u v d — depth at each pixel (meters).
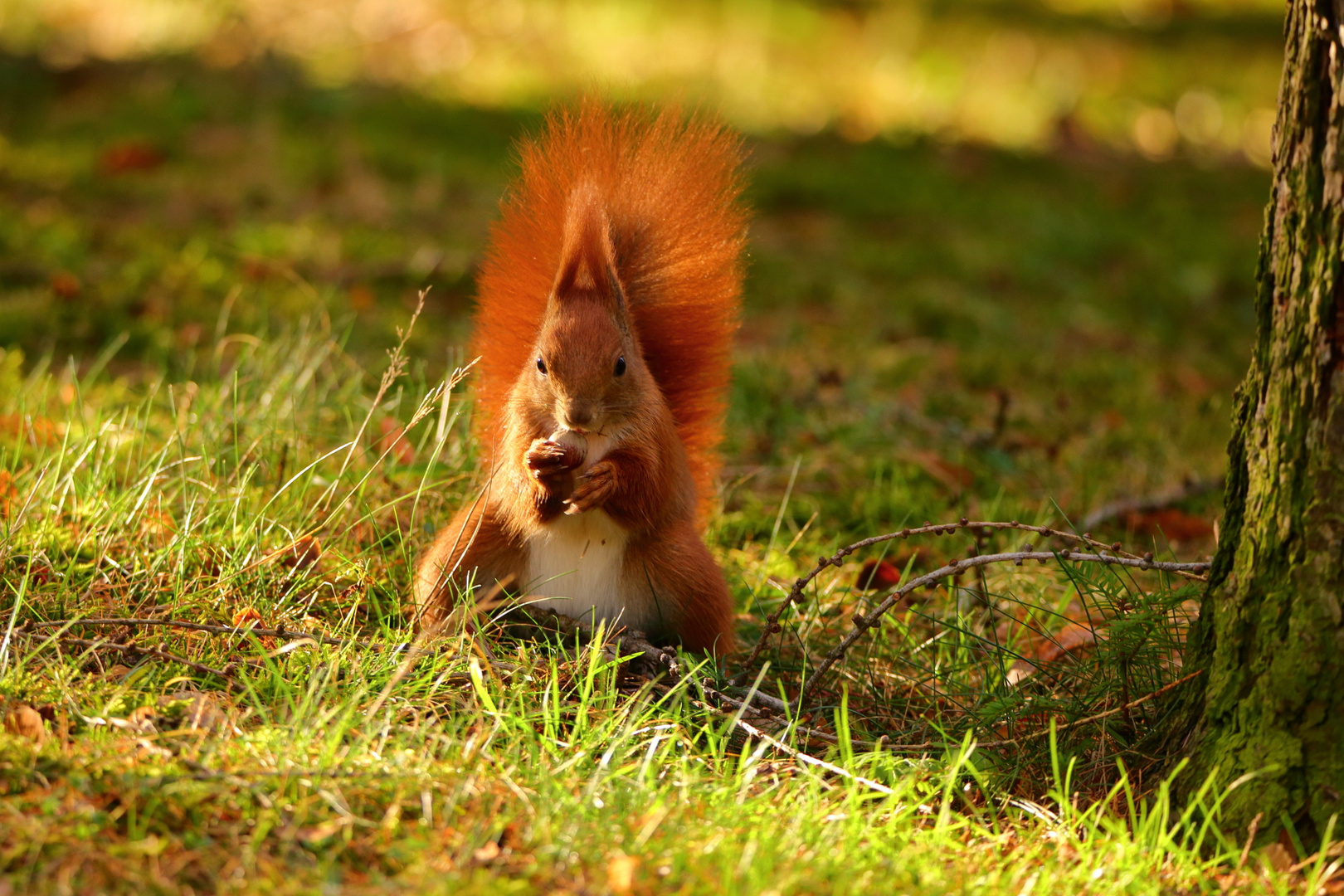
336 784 5.23
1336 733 5.50
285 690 5.86
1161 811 5.58
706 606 7.05
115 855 4.74
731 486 9.97
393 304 13.71
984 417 12.46
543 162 7.55
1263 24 35.62
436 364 11.97
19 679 5.81
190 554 7.30
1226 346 15.82
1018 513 9.55
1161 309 16.92
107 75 21.05
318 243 15.10
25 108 19.48
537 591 7.01
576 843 5.01
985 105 26.52
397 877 4.80
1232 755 5.71
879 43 29.55
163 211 15.95
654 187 7.63
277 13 25.38
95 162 17.31
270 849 4.93
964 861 5.30
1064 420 12.45
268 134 19.02
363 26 25.50
